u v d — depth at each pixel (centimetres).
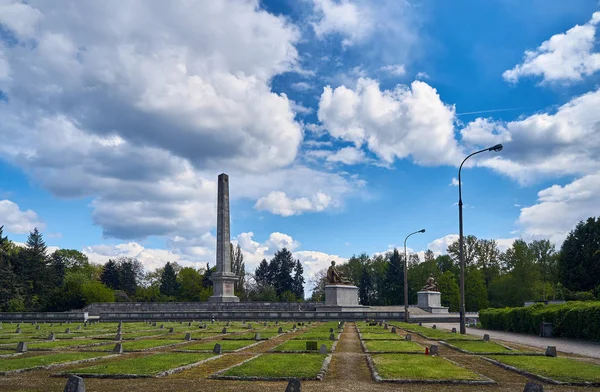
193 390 1538
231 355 2444
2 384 1664
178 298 13875
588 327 3328
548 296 11962
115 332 4269
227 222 9231
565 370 1880
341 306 8062
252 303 8725
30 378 1783
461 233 4206
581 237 8919
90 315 8119
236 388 1564
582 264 8750
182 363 2073
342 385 1630
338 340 3362
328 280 8581
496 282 11956
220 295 8994
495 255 12950
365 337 3575
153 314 7550
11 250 11606
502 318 4706
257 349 2748
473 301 11506
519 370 1900
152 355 2411
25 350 2652
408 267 14112
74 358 2278
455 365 2028
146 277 17638
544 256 12050
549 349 2412
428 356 2359
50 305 10538
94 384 1653
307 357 2300
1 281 9775
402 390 1548
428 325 5784
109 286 15488
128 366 1980
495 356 2402
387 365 2020
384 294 13975
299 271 17112
